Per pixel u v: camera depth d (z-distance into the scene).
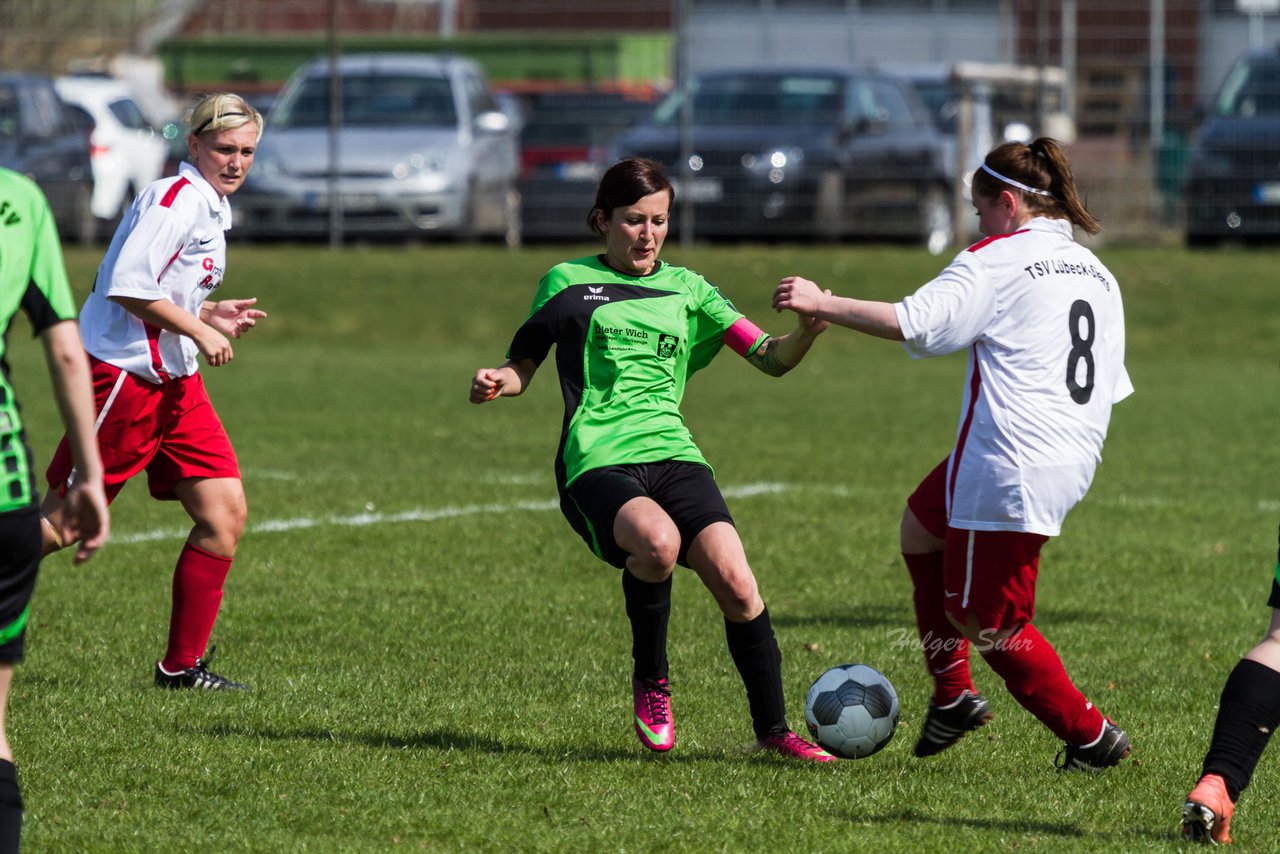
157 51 114.50
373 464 45.06
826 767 19.64
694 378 66.81
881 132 80.12
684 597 30.03
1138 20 88.38
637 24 100.06
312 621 27.42
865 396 61.53
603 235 20.41
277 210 80.12
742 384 65.06
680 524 19.30
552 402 59.59
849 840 16.81
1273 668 16.72
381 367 67.19
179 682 22.91
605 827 17.06
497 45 107.69
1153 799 18.55
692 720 21.56
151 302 21.27
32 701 21.88
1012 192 18.80
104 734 20.31
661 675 19.69
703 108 80.94
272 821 17.11
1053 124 85.06
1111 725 19.33
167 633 26.28
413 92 82.88
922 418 55.66
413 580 30.88
